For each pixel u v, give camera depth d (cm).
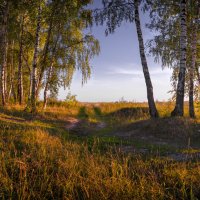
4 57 2364
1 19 2378
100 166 776
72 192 642
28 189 658
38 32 2322
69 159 813
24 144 991
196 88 2086
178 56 2142
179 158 927
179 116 1652
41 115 2097
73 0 2364
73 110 2922
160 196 609
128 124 1730
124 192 630
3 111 1917
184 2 1791
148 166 820
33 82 2253
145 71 1914
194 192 632
